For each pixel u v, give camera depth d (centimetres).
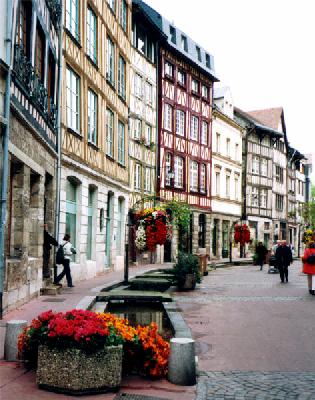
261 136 5144
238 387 622
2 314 977
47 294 1359
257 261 3594
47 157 1455
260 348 848
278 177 5656
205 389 606
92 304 1228
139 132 3055
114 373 577
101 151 2147
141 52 3044
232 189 4541
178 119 3619
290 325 1069
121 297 1330
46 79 1404
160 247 3247
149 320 1102
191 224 3719
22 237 1158
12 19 1015
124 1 2597
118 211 2547
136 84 2986
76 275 1803
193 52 3866
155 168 3275
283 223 5909
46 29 1398
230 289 1812
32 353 636
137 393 577
